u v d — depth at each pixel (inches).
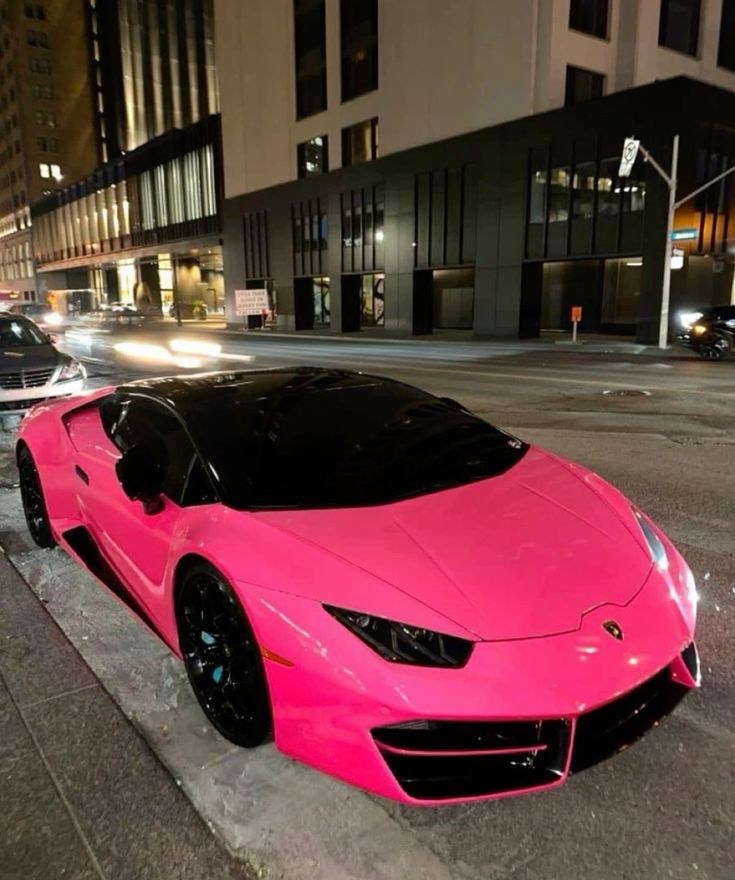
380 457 124.0
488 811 90.4
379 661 81.8
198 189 2094.0
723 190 1005.8
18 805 93.4
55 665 130.3
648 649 88.4
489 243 1174.3
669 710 93.4
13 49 3627.0
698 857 81.9
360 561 92.9
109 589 143.1
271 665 89.8
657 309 962.7
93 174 2792.8
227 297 2001.7
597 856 82.4
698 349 771.4
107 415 164.1
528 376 612.4
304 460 121.0
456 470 122.9
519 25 1090.1
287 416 133.8
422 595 87.6
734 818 88.1
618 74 1162.0
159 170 2299.5
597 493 121.6
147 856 84.2
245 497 111.5
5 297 2536.9
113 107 3678.6
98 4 3654.0
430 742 81.3
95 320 2438.5
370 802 92.7
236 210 1879.9
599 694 82.0
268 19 1667.1
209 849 85.0
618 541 105.7
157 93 3604.8
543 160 1078.4
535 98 1101.1
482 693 79.4
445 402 155.5
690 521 205.6
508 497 113.7
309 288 1720.0
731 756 100.2
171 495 124.0
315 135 1584.6
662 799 91.7
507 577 92.2
